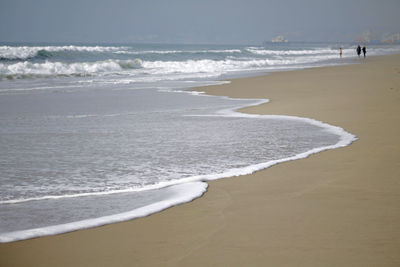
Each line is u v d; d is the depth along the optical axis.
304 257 3.74
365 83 21.36
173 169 7.24
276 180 6.38
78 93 19.97
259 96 18.19
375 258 3.69
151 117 12.93
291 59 60.09
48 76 29.70
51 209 5.37
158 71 35.81
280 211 4.97
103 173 7.05
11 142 9.43
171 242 4.15
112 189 6.20
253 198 5.54
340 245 3.96
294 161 7.56
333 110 13.44
